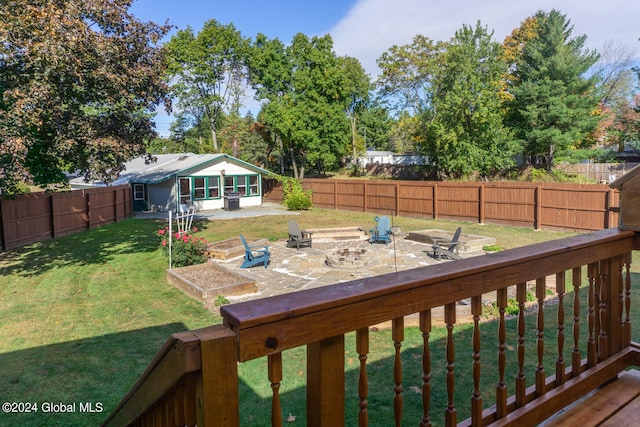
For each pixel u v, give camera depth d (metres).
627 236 2.50
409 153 47.88
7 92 9.50
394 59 37.62
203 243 11.35
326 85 32.38
